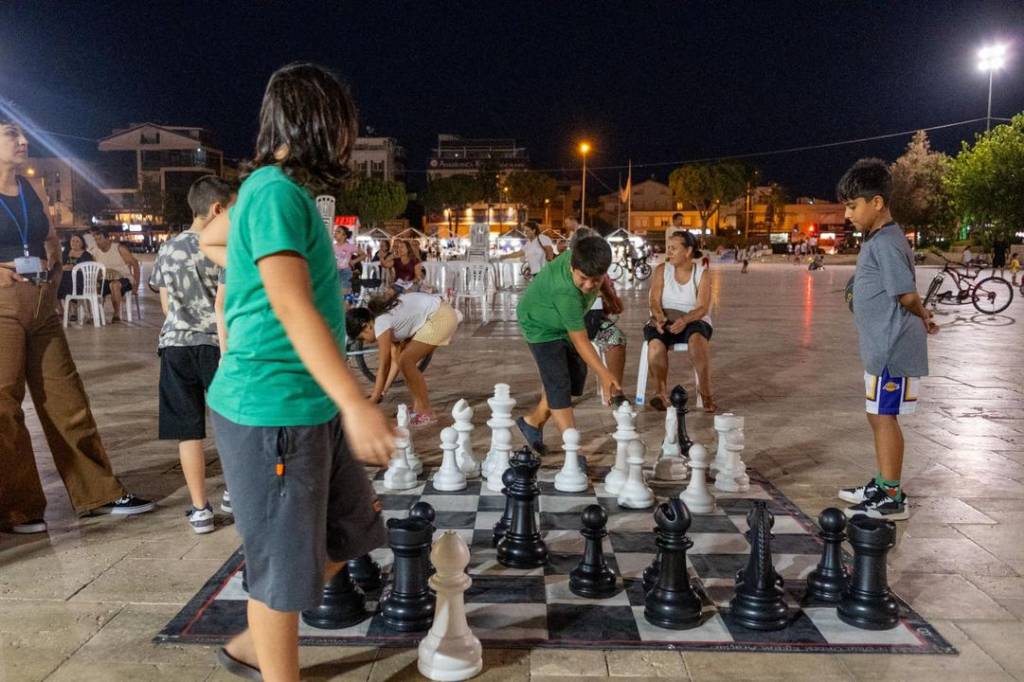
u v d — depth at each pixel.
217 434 2.29
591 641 3.22
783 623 3.33
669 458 5.52
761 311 18.50
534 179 82.19
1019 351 12.10
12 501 4.42
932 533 4.47
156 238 77.75
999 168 43.19
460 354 11.21
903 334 4.53
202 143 82.12
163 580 3.81
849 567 3.93
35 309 4.42
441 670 2.93
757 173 77.25
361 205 75.94
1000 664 3.08
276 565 2.24
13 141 4.28
